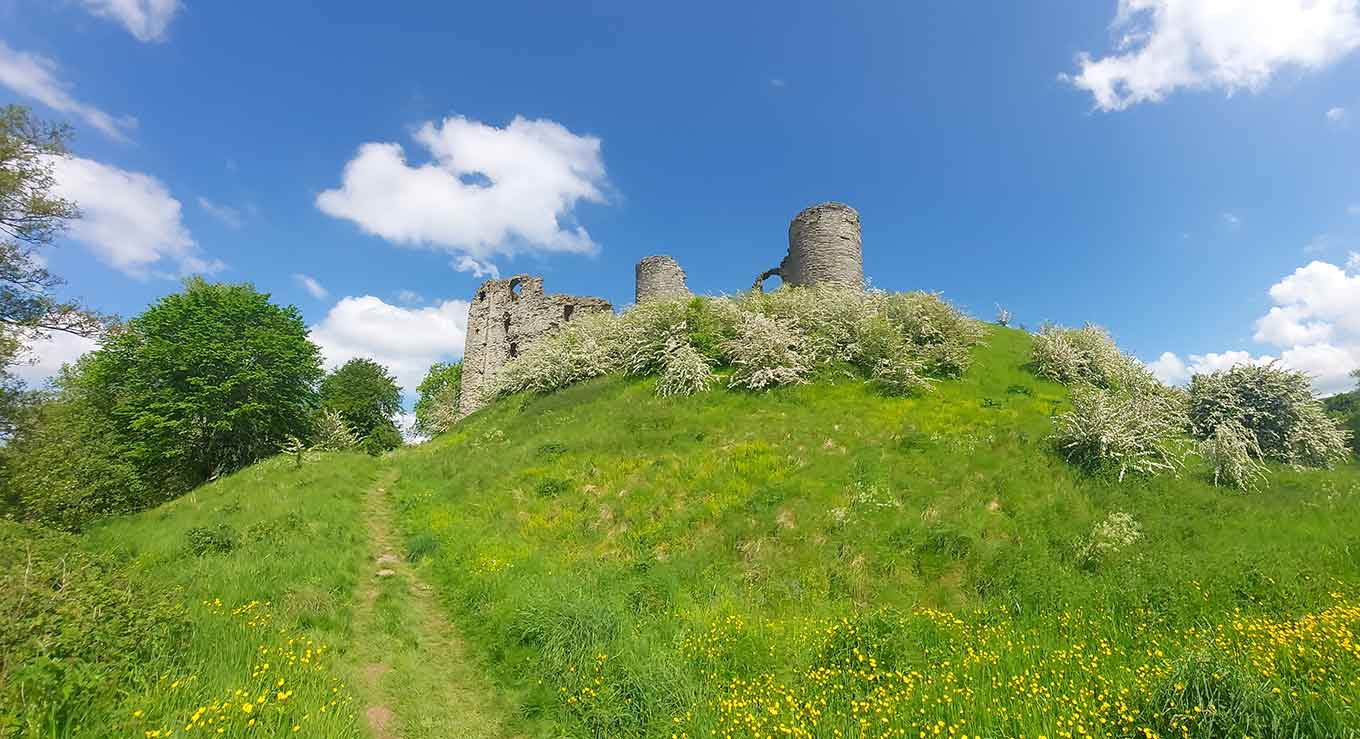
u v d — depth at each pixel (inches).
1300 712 203.5
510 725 291.3
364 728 273.9
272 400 1397.6
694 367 891.4
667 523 496.4
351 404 2135.8
